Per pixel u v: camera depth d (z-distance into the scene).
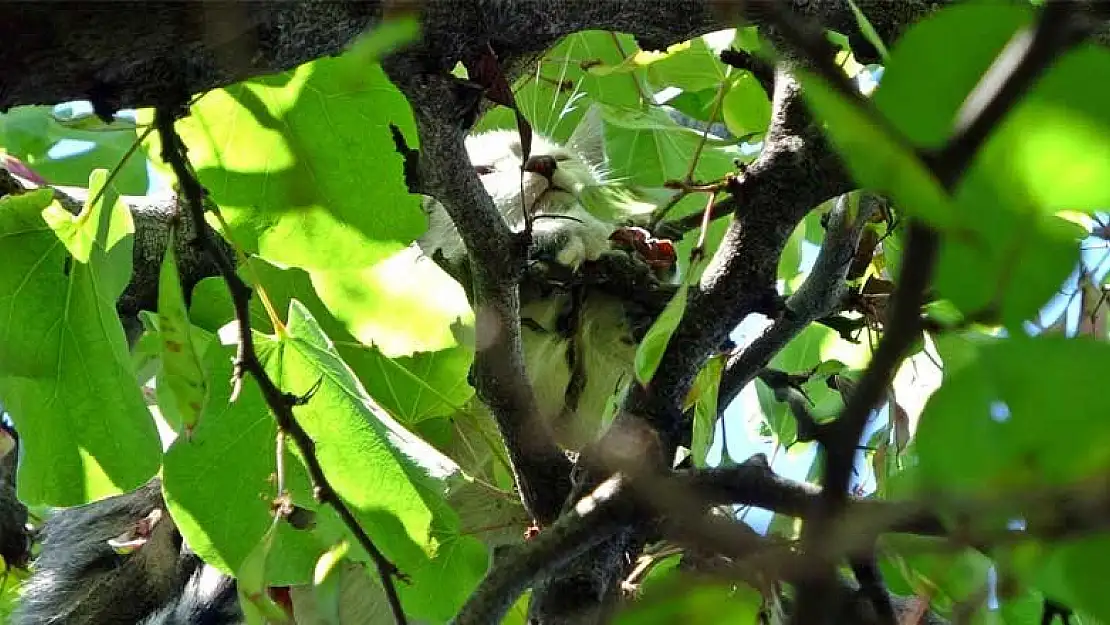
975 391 1.18
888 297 3.43
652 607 1.82
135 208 4.21
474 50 2.35
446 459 3.18
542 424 2.77
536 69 4.46
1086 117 1.16
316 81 2.54
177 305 2.25
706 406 2.72
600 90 4.74
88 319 2.84
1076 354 1.15
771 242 2.59
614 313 4.60
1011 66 1.09
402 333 3.18
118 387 2.89
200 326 3.57
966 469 1.18
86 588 5.67
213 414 2.96
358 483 2.99
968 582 2.15
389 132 2.61
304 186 2.70
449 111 2.38
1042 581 1.35
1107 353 1.14
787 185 2.58
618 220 5.00
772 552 1.78
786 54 1.92
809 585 1.44
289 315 3.01
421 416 3.54
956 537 1.41
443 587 3.15
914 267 1.21
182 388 2.24
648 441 2.42
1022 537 1.37
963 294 1.28
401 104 2.55
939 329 1.48
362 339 3.21
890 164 1.17
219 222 2.69
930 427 1.20
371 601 4.42
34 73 1.68
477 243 2.55
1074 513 1.18
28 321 2.80
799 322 3.18
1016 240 1.22
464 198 2.49
